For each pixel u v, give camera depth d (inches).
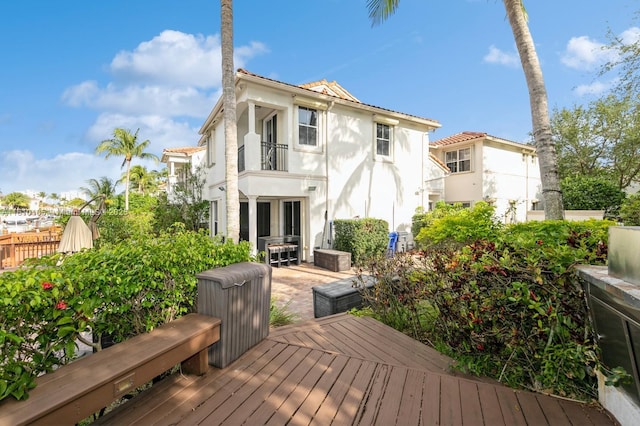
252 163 377.4
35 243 443.2
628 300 68.7
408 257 186.1
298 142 414.3
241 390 106.0
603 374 91.9
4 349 76.9
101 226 446.9
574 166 625.6
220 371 118.6
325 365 124.2
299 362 126.4
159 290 122.0
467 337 124.3
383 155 506.9
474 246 131.6
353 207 467.8
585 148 606.2
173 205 563.5
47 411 67.8
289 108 403.9
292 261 421.7
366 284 208.1
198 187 561.6
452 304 129.3
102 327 109.3
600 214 418.0
